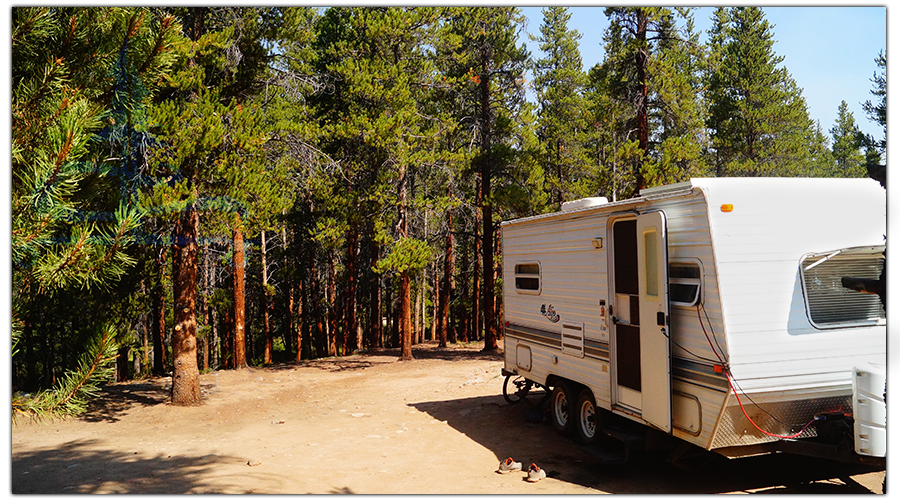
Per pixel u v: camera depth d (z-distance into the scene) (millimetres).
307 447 8164
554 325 8539
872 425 5031
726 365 5320
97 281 4438
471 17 19578
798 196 5777
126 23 4973
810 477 6398
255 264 28328
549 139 23438
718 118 29250
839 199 5898
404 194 18266
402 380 14445
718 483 6324
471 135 20250
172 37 5426
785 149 27859
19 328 4250
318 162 15102
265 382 14625
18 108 4133
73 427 9750
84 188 4996
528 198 19016
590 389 7582
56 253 4254
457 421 9578
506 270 10188
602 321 7297
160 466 7262
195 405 11445
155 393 12781
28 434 9242
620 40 16781
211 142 10266
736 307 5422
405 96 17734
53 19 4680
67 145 3850
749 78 28969
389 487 6348
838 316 5742
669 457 6434
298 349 29578
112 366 4707
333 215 20625
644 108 16594
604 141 26109
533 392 11344
